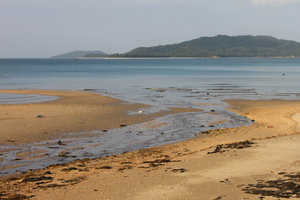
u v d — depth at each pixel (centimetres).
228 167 1452
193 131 2392
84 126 2528
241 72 11081
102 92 5122
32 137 2184
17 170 1539
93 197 1152
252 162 1518
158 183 1274
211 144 1959
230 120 2817
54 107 3422
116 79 8012
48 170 1504
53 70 12712
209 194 1154
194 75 9512
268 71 11731
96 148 1947
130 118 2878
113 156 1748
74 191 1211
